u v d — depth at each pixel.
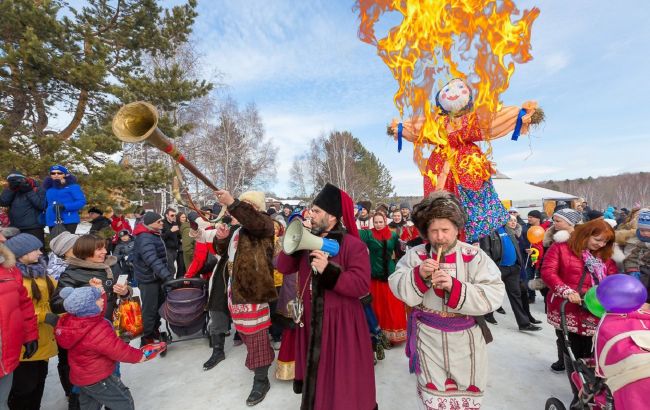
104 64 10.38
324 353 2.34
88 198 9.38
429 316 2.22
